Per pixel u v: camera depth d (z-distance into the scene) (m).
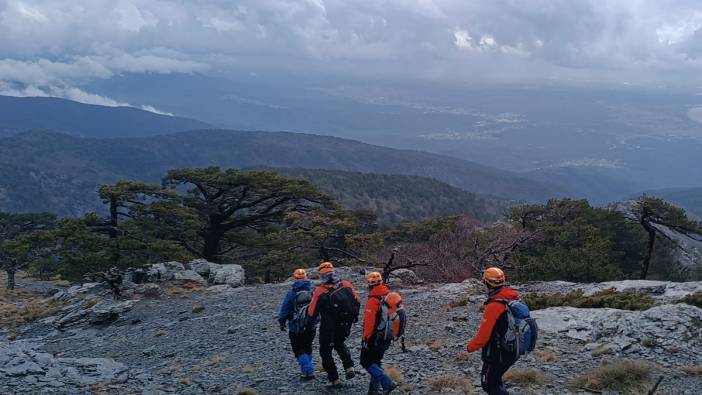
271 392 9.41
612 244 32.91
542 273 23.42
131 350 16.22
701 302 12.62
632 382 8.30
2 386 9.72
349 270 25.41
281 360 12.06
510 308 6.73
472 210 158.25
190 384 10.53
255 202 41.38
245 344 14.48
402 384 9.16
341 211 38.50
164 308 21.69
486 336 6.69
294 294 9.75
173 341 16.41
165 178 40.22
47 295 33.88
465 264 25.94
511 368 9.20
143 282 26.58
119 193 34.91
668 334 10.00
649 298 13.43
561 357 9.99
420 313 15.20
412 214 147.50
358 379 9.82
